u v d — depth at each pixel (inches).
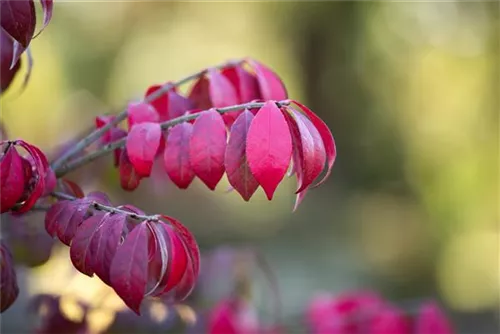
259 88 52.3
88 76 264.8
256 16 298.7
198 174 38.9
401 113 255.8
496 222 235.3
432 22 246.2
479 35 235.9
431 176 245.1
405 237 252.5
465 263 238.1
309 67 277.6
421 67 249.9
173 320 69.1
